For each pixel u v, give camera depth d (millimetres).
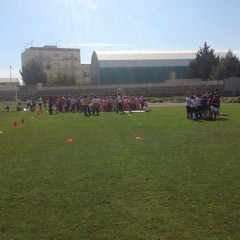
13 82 118562
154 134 19297
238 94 65875
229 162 11539
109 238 6270
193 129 21000
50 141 17781
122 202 7992
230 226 6586
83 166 11672
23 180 10148
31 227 6824
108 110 42250
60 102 43781
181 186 9039
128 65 89000
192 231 6406
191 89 77250
